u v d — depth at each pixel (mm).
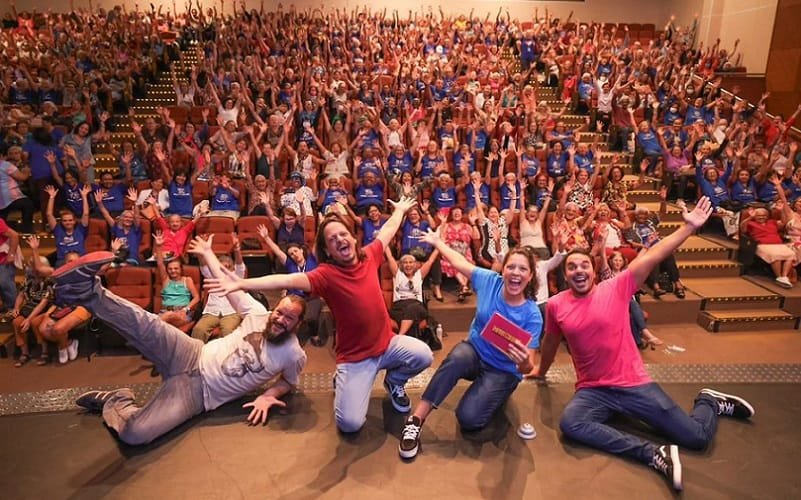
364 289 3164
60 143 7547
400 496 2766
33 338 5270
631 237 6484
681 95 10938
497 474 2939
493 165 8492
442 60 12922
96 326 5164
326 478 2898
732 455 3100
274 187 7398
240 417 3459
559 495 2783
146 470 2949
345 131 8844
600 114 10750
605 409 3223
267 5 17359
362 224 6605
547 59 13188
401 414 3547
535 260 3207
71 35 13352
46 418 3438
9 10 15914
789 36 12344
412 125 9195
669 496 2775
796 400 3727
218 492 2783
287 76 10836
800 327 6000
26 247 6641
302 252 5414
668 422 3113
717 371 4141
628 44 14992
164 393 3303
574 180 7461
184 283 5383
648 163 9055
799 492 2811
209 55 12250
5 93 9914
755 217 6918
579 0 17953
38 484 2830
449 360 3250
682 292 6191
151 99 11320
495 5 17844
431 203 7441
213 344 3557
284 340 3461
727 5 15148
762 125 10117
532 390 3846
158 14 15945
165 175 7441
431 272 6152
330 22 15688
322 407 3623
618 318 3203
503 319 3057
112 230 6160
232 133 8328
